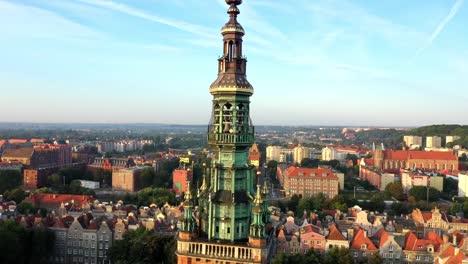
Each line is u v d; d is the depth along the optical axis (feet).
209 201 174.40
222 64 169.99
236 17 171.32
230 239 172.35
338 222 615.16
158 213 622.95
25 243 484.33
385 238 502.38
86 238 526.98
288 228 574.97
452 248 435.53
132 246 454.81
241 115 172.14
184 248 174.19
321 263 429.38
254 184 199.93
